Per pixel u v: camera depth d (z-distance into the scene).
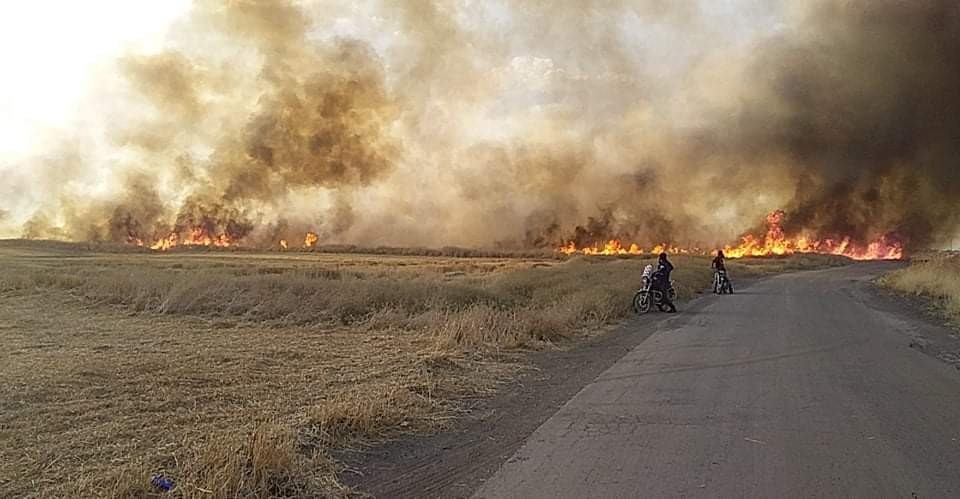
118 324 15.79
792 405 8.41
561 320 15.59
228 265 43.38
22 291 21.94
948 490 5.40
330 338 14.02
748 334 15.54
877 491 5.37
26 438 6.57
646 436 6.98
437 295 19.53
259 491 5.09
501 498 5.20
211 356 11.48
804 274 49.88
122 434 6.73
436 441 6.85
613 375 10.48
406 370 10.40
